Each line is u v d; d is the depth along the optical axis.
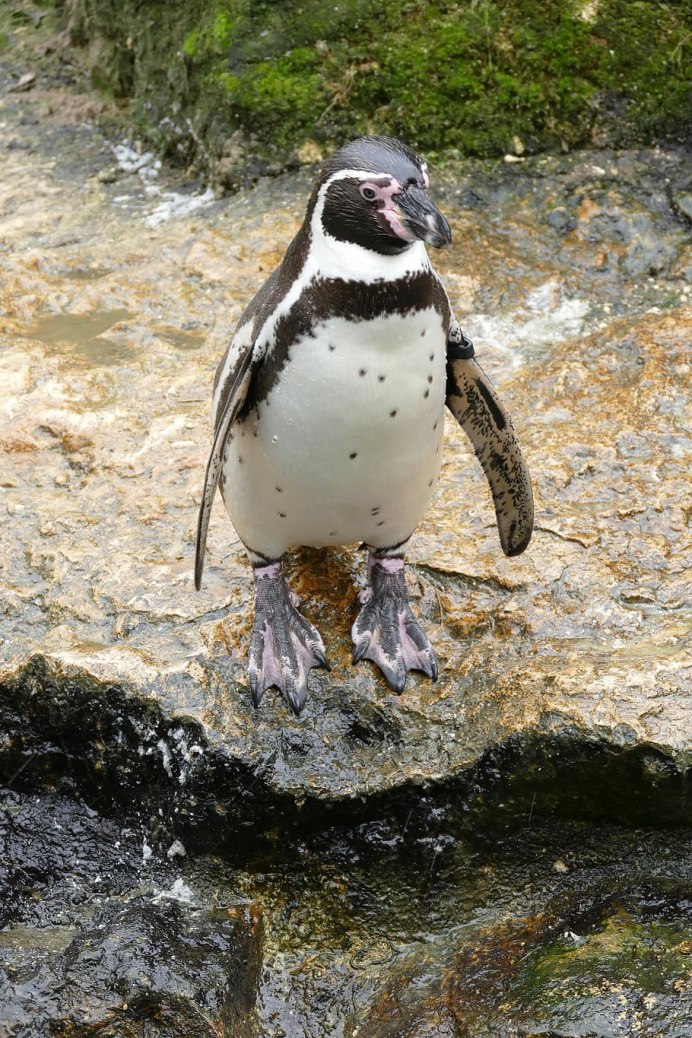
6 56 22.84
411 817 10.29
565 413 13.63
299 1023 9.84
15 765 11.09
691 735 9.63
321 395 8.77
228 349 10.00
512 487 10.47
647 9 17.20
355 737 10.41
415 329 8.66
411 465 9.45
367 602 10.98
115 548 11.91
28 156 20.36
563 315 15.48
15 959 9.84
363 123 18.08
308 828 10.38
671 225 16.72
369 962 10.23
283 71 17.95
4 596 11.52
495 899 10.43
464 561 11.54
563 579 11.29
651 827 10.10
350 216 8.46
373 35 17.77
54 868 10.91
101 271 16.94
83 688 10.55
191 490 12.57
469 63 17.66
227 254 16.77
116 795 10.84
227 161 18.31
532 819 10.25
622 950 9.34
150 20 19.69
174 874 10.67
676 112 17.50
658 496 12.22
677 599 11.09
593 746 9.74
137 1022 9.10
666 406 13.54
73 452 13.29
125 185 19.39
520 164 17.75
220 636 10.84
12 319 15.90
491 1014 9.02
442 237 8.20
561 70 17.50
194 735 10.25
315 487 9.39
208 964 9.59
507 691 10.30
